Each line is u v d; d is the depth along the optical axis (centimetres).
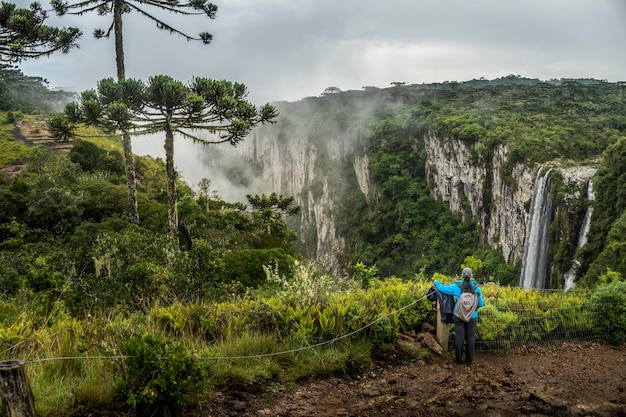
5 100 7681
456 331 659
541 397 554
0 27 1814
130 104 1573
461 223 8531
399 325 720
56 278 899
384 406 529
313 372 597
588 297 841
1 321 708
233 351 600
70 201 2022
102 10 1984
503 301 776
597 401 554
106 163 3544
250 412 500
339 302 725
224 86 1661
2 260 1313
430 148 9644
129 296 825
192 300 858
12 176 3378
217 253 1230
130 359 465
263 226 3303
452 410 523
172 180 1692
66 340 582
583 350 723
